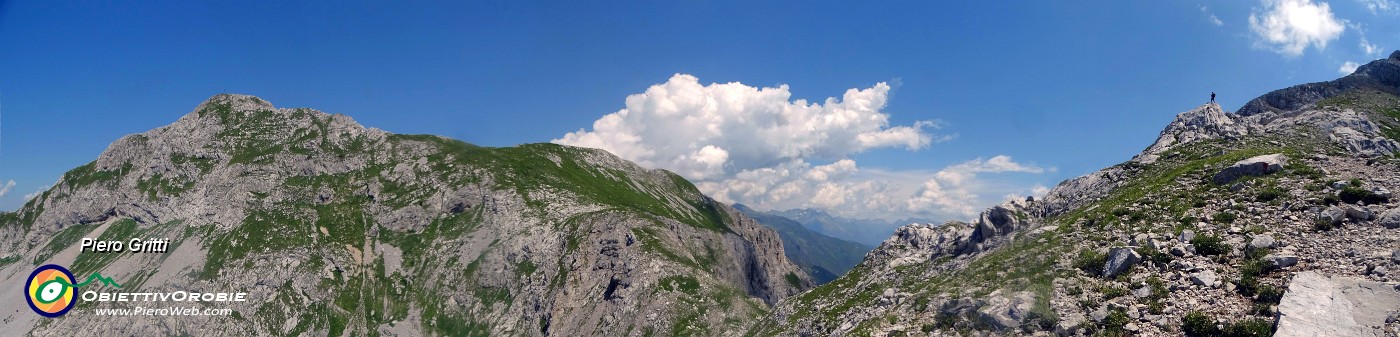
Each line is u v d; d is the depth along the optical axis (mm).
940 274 54719
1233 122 72438
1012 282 39156
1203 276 31031
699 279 153875
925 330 38188
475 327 185000
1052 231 47438
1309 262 29562
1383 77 103688
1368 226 31641
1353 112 71812
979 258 52031
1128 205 46344
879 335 40781
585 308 163250
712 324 133250
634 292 151875
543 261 194500
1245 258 31984
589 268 178375
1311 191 38344
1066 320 31812
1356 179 38188
